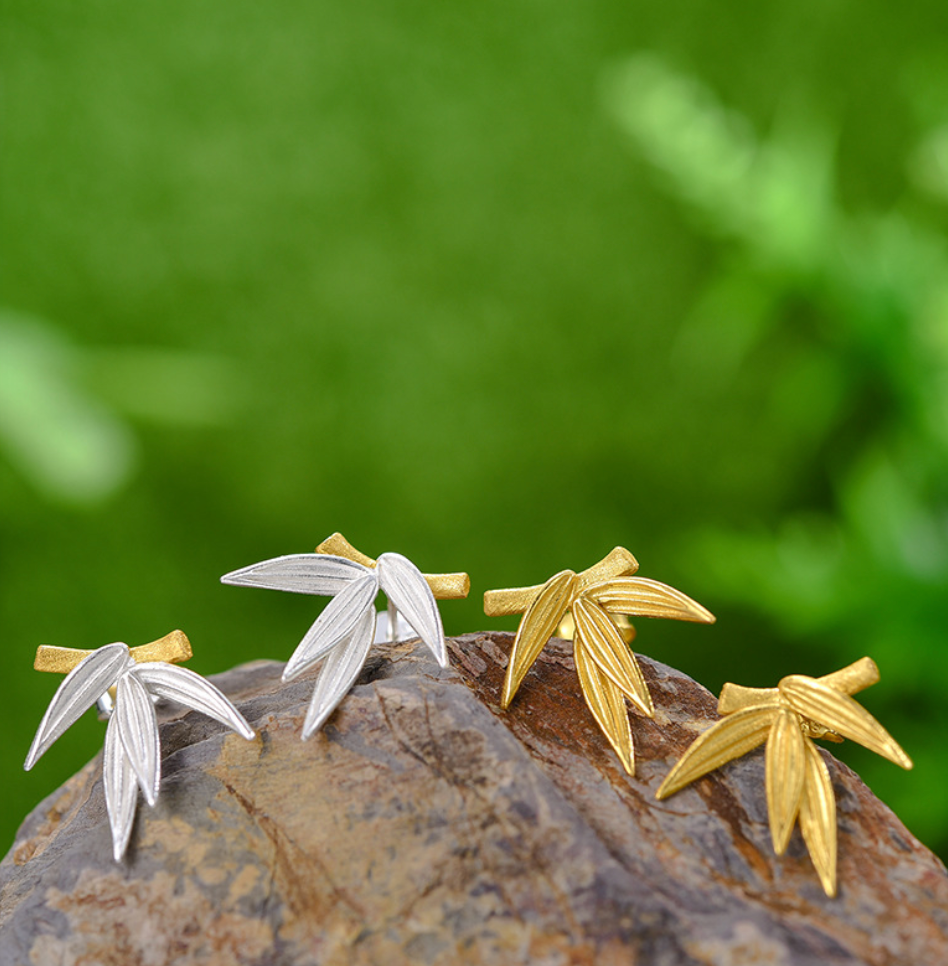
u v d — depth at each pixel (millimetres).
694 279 566
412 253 565
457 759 278
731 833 277
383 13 543
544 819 274
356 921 271
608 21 550
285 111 546
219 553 568
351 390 570
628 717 286
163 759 285
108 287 548
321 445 571
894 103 563
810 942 268
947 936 270
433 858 273
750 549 466
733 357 565
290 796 279
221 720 283
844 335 487
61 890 276
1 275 536
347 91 549
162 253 549
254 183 550
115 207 542
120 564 556
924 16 549
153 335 555
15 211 535
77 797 297
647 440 579
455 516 580
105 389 532
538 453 580
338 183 555
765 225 467
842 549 445
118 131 537
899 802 425
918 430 462
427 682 285
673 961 266
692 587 573
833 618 435
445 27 548
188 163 543
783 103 562
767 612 471
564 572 289
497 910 270
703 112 478
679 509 584
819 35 554
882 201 573
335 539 290
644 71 489
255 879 274
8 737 541
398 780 278
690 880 272
